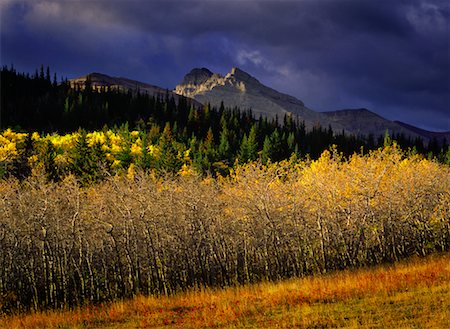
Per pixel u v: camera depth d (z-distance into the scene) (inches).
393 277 1165.1
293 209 1745.8
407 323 791.1
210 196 1765.5
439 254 1817.2
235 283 1594.5
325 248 1753.2
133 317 1042.1
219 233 1722.4
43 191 1590.8
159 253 1646.2
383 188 1877.5
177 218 1685.5
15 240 1542.8
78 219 1595.7
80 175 3016.7
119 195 1630.2
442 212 1990.7
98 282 1627.7
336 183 1808.6
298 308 943.0
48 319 1110.4
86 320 1061.8
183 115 6565.0
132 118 6131.9
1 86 6254.9
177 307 1106.1
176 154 3774.6
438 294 953.5
